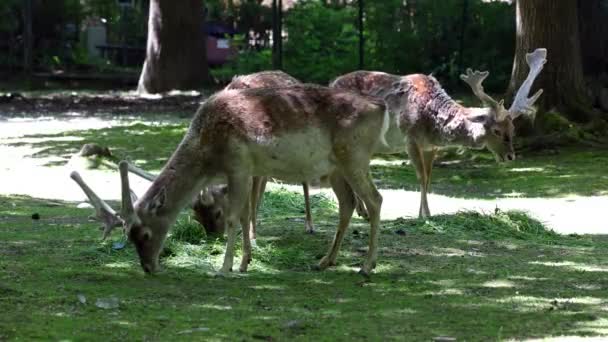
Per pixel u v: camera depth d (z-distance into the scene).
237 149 9.44
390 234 11.99
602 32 28.33
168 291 8.77
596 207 15.05
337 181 10.00
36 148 21.91
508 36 32.53
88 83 41.06
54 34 43.16
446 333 7.39
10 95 35.53
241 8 44.47
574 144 21.86
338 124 9.43
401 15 34.91
